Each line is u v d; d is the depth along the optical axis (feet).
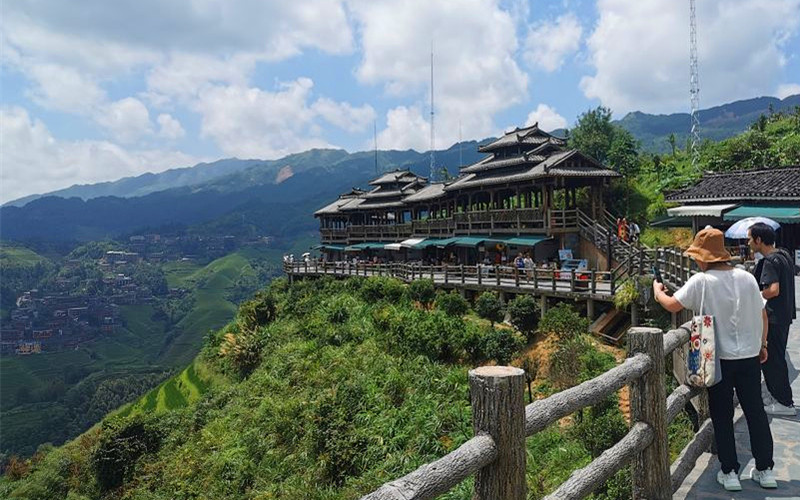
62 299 594.65
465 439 41.37
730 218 79.51
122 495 64.28
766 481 15.79
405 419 47.24
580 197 124.26
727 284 14.87
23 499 74.02
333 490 42.50
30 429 271.90
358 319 83.46
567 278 75.66
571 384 50.93
